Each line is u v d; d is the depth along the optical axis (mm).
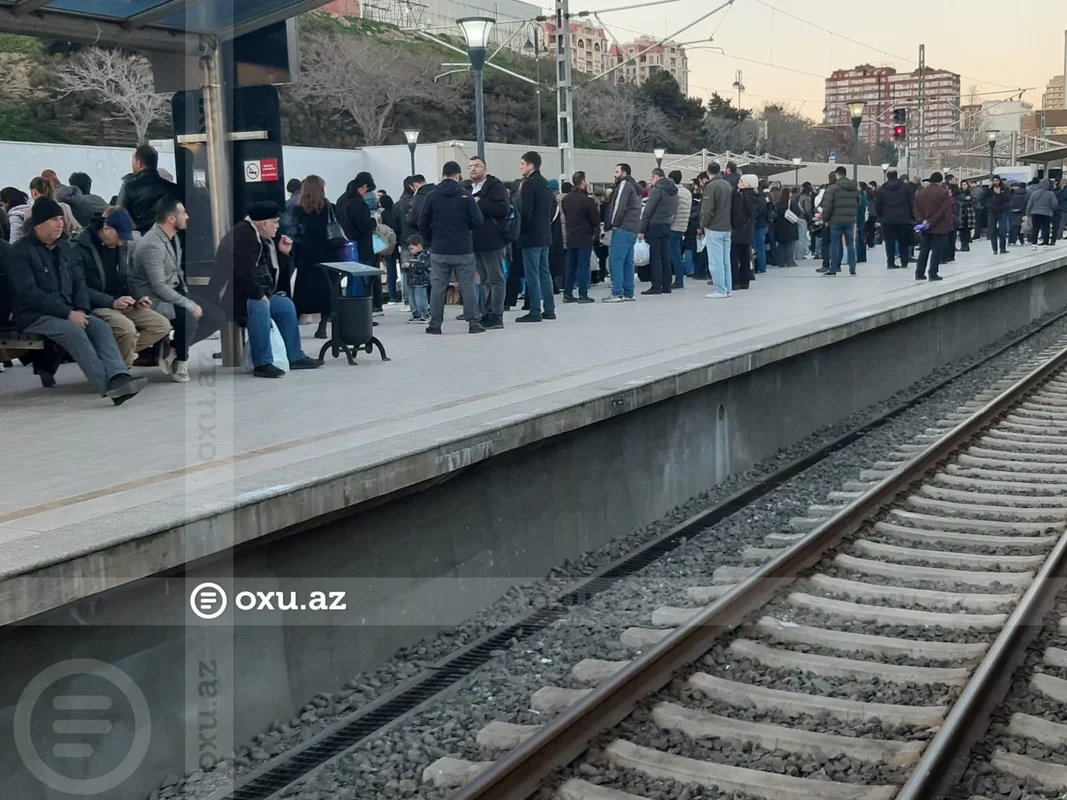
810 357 11648
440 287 12008
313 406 7395
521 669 5672
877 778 4273
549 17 24188
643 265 17984
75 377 9172
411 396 7738
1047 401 12844
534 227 12938
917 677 5207
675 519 8719
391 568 6020
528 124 55719
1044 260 22594
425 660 6004
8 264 7715
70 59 35969
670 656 5340
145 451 6133
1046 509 8133
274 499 4961
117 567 4242
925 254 18078
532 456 7230
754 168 39219
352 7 57031
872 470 9695
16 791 4102
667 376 8414
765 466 10375
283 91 49500
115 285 8500
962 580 6668
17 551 4062
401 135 52312
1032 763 4262
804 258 25391
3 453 6164
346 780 4598
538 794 4215
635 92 61781
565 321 13070
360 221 13320
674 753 4570
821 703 4941
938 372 15758
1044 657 5387
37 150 18922
